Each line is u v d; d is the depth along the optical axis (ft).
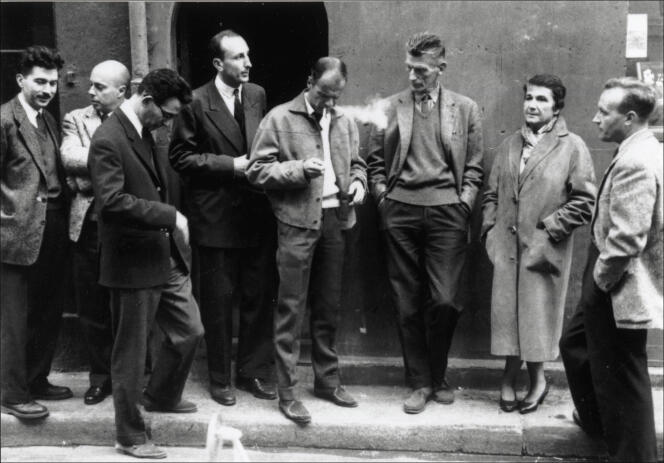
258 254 15.15
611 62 15.11
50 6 16.42
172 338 14.08
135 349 13.33
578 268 15.67
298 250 14.08
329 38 15.52
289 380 14.38
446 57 15.37
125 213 12.70
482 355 15.93
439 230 14.56
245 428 14.30
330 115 14.47
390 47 15.39
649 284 12.08
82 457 13.83
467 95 15.39
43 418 14.37
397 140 14.83
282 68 19.42
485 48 15.28
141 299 13.21
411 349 14.92
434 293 14.48
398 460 13.83
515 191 14.39
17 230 13.96
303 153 14.10
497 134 15.42
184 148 14.55
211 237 14.66
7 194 13.99
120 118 13.03
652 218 11.96
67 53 15.83
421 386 14.85
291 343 14.32
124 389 13.42
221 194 14.66
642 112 12.06
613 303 12.13
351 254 15.94
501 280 14.47
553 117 14.37
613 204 11.90
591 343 12.62
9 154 13.98
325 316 14.84
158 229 13.01
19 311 14.19
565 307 15.74
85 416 14.39
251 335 15.40
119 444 13.74
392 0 15.31
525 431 13.94
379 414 14.51
